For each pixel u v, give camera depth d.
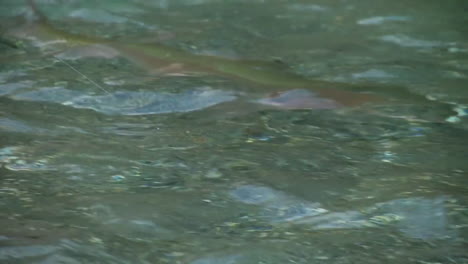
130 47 7.32
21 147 4.92
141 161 4.75
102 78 6.42
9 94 5.99
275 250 3.60
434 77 6.69
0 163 4.64
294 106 5.88
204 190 4.32
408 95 6.19
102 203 4.09
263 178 4.52
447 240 3.76
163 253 3.53
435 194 4.31
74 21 8.32
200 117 5.62
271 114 5.70
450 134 5.34
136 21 8.40
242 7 9.04
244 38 7.85
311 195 4.29
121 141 5.11
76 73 6.54
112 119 5.54
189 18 8.56
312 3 9.23
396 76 6.70
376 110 5.82
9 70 6.55
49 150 4.88
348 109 5.83
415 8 8.99
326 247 3.66
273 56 7.26
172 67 6.77
